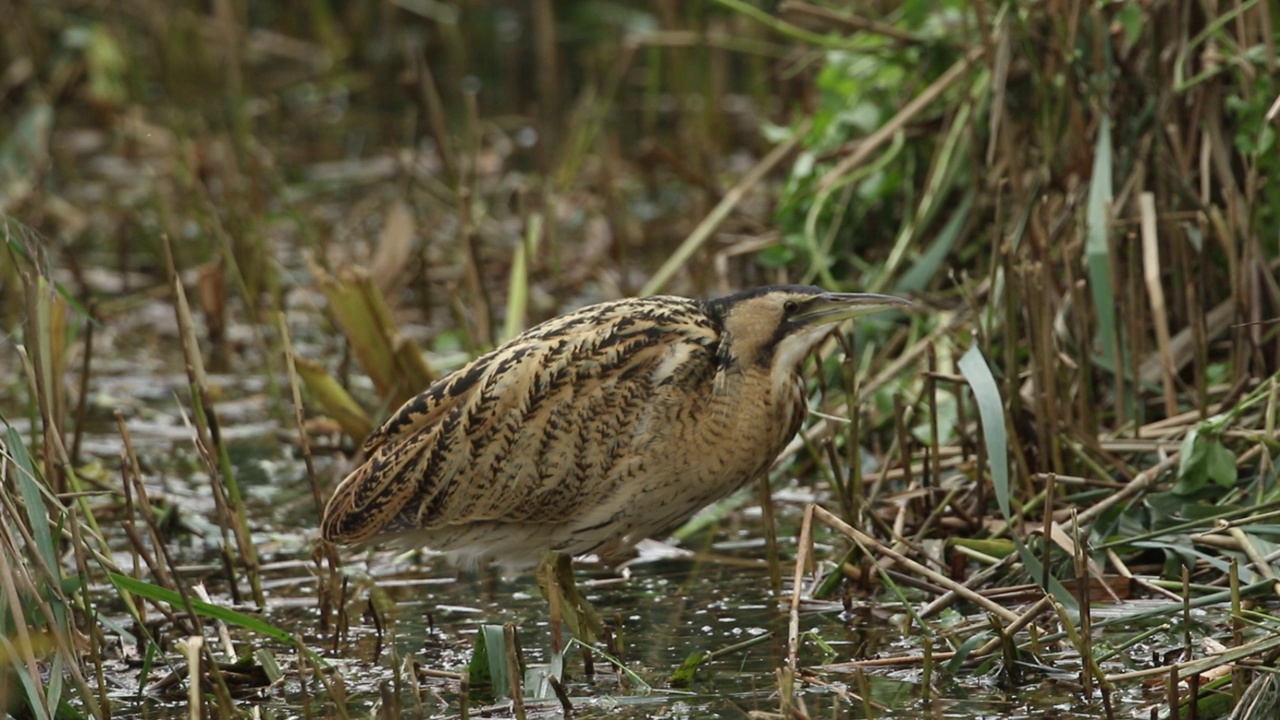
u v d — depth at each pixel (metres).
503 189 19.48
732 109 22.73
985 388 8.45
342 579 9.26
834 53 13.73
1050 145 11.37
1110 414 10.72
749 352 8.61
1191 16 11.21
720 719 7.44
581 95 23.78
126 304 16.27
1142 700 7.38
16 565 7.28
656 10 24.31
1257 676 7.11
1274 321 9.20
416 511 8.83
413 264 16.58
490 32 26.70
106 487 11.23
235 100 22.69
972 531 9.52
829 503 10.77
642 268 16.53
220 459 9.67
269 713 7.74
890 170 13.18
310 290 16.62
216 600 9.56
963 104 12.53
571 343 8.66
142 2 25.81
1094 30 11.49
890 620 8.71
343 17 27.58
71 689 8.12
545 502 8.66
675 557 10.09
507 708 7.68
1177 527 8.66
